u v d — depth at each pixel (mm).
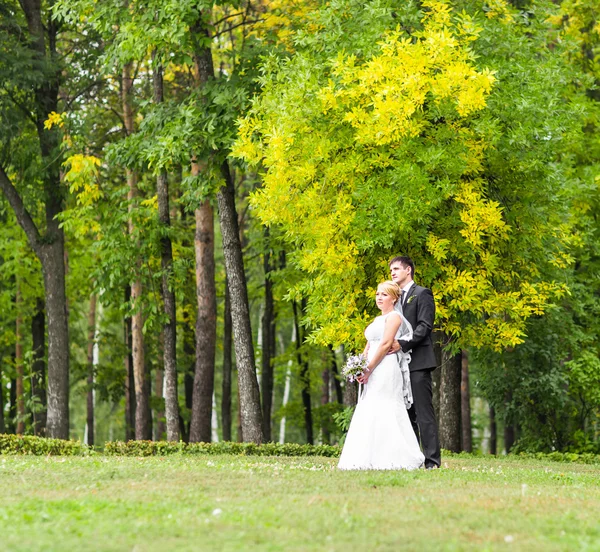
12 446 14594
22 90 23906
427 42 14383
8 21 23391
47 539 5254
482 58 16281
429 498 7047
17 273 28594
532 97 15617
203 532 5488
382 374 10023
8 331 31203
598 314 24781
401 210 14281
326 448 17203
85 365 31828
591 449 24328
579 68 23547
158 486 7680
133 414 30953
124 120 26828
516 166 15672
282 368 37969
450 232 15234
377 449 9883
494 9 17281
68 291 30969
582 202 23172
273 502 6730
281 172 14984
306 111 15016
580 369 23141
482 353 23938
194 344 31969
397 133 14273
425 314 10203
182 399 35875
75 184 21625
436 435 10211
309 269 15148
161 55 18656
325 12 16359
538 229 16234
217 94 18078
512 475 9930
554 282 16766
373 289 15148
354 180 14805
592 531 5672
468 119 15109
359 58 16219
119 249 21141
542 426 25328
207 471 9133
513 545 5148
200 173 18484
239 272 19625
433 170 14672
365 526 5734
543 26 18781
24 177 24281
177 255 26656
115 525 5668
